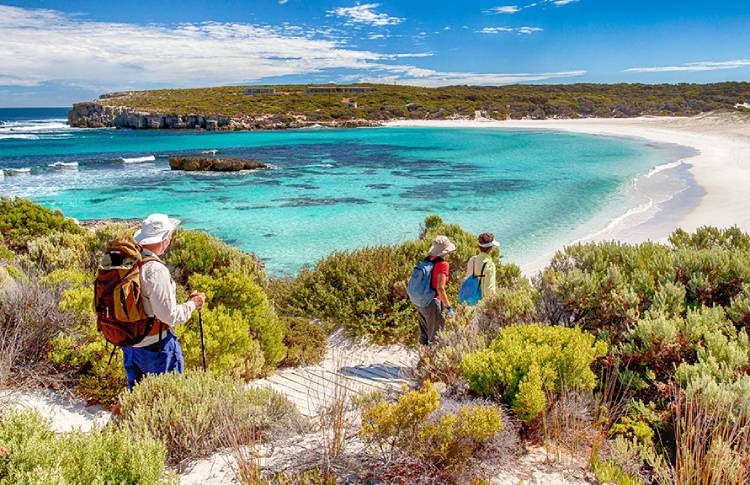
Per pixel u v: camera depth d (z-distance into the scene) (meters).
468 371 4.22
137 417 3.58
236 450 3.32
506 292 6.51
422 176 34.62
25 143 67.12
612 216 20.70
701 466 3.15
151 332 3.76
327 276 10.19
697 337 4.55
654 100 131.00
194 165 39.28
